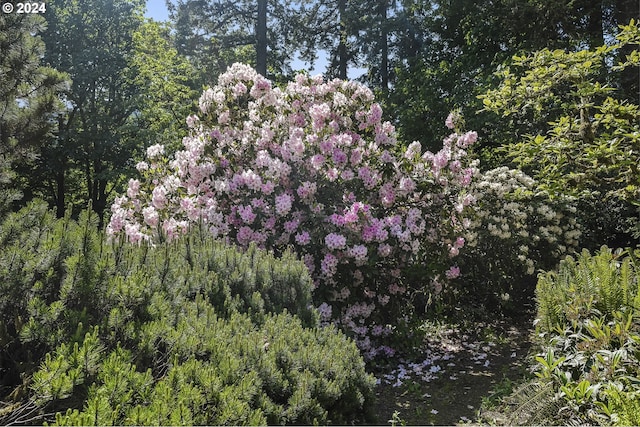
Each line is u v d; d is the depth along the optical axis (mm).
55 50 18469
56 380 2268
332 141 6086
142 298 3047
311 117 6508
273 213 5953
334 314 5812
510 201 8016
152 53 21422
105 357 2639
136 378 2416
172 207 6258
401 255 6133
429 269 6312
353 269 6023
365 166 6219
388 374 5668
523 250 7738
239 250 5273
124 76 19656
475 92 12070
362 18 18359
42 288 3049
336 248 5738
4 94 9180
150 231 5891
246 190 6020
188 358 2730
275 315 3736
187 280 3779
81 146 17953
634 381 2889
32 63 9312
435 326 7180
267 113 6723
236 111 6750
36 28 9555
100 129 18594
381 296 6184
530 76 5000
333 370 3273
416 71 14594
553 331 3967
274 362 3062
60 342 2705
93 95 19359
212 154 6406
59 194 19453
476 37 13594
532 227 8375
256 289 4242
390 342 6098
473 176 6938
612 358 3123
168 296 3393
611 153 4398
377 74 20156
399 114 13898
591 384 3096
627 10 9703
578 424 2809
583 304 3932
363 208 5777
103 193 20062
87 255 3143
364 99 6562
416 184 6320
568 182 5043
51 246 3141
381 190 6277
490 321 7645
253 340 3148
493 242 7945
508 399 3701
